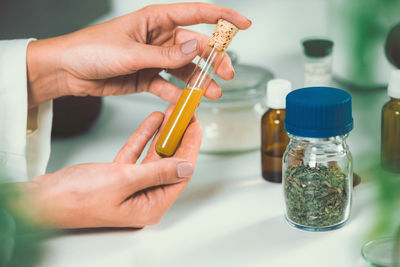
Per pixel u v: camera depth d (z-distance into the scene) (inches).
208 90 32.0
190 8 31.0
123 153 29.9
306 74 38.5
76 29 51.3
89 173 25.3
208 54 28.7
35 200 24.5
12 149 31.3
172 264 24.3
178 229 27.3
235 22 28.0
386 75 36.7
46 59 31.5
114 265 24.4
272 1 55.9
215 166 34.2
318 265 23.7
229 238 26.3
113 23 31.6
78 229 27.6
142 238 26.6
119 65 30.5
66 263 24.6
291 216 27.0
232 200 30.0
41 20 52.6
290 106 24.2
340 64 40.5
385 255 23.3
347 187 26.3
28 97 33.0
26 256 19.7
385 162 30.6
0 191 17.1
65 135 38.5
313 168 25.9
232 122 35.8
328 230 26.5
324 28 51.2
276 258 24.4
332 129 23.5
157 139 30.5
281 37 50.8
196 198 30.4
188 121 27.9
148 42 33.7
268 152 31.4
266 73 37.3
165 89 35.1
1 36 50.1
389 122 30.2
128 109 42.5
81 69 31.5
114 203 25.5
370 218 26.5
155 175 25.0
